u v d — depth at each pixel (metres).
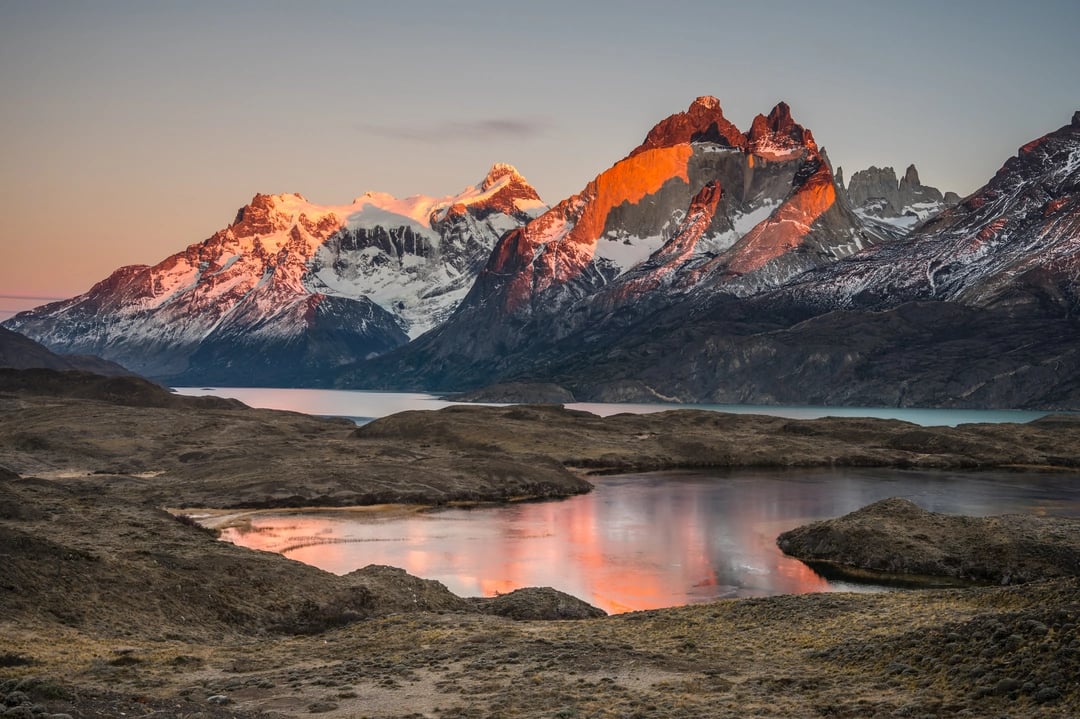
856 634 46.38
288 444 183.00
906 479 163.12
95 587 57.09
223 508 125.44
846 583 81.44
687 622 54.22
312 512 123.31
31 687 32.41
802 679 38.41
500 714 34.19
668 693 37.03
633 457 187.50
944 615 47.84
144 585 59.53
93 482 137.12
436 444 198.00
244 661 45.12
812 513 123.56
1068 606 39.44
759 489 150.12
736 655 44.75
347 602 65.06
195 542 77.31
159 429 194.00
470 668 42.31
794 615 53.03
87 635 49.41
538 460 171.38
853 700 34.59
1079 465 185.00
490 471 149.50
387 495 133.50
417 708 35.31
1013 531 89.38
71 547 63.84
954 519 96.00
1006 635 37.22
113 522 82.12
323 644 50.50
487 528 111.56
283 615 61.44
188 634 53.59
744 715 33.28
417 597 68.50
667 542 102.25
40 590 54.09
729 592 78.25
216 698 35.94
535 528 111.75
